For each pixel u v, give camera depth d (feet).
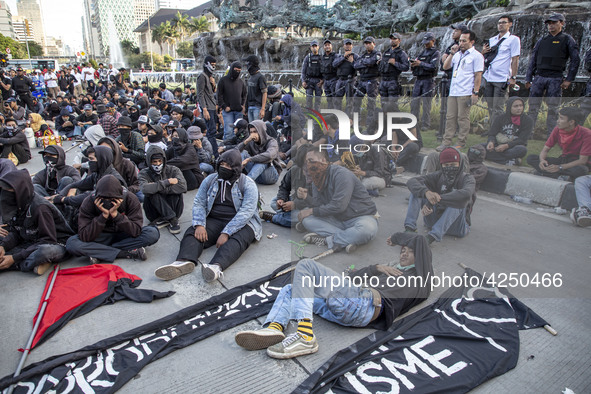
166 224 15.17
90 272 11.55
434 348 7.90
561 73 19.04
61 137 37.06
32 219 12.07
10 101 39.32
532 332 8.25
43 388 7.39
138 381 7.61
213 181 12.96
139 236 12.87
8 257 11.69
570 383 7.13
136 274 11.82
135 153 22.39
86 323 9.44
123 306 10.10
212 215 12.96
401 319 8.65
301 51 59.57
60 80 76.33
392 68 23.95
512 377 7.29
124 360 8.12
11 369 8.02
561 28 18.71
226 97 24.26
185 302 10.26
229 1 74.95
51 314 9.62
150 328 8.96
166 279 11.35
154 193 14.47
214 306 9.92
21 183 11.75
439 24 43.21
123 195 12.60
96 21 504.02
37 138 33.17
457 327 8.37
